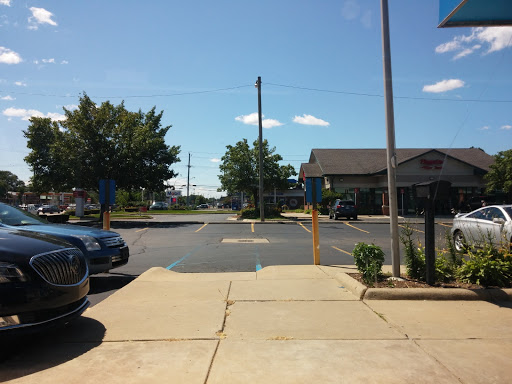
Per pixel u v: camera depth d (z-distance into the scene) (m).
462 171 34.91
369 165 38.53
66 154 26.20
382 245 13.58
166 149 30.72
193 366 3.59
